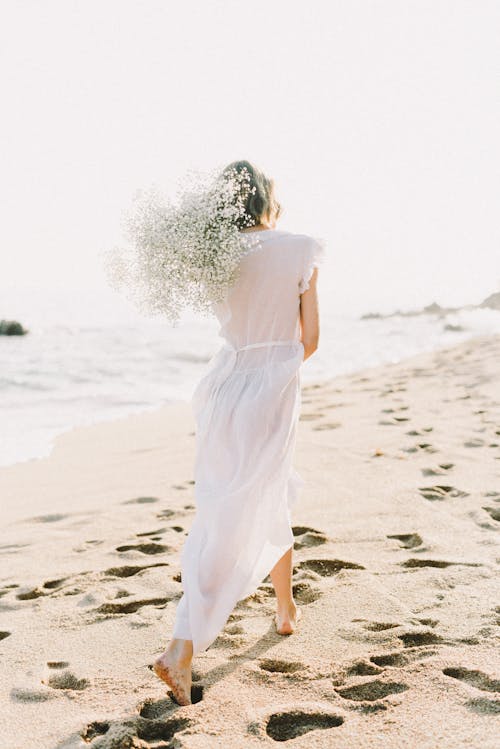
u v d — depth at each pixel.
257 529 2.64
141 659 2.82
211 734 2.23
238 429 2.67
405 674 2.46
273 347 2.75
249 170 2.81
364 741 2.13
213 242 2.59
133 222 2.70
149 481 5.84
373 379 11.69
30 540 4.42
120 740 2.21
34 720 2.40
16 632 3.10
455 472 5.25
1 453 7.55
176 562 3.88
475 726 2.12
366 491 4.89
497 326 28.19
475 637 2.70
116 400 11.81
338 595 3.23
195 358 19.17
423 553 3.70
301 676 2.55
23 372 15.38
